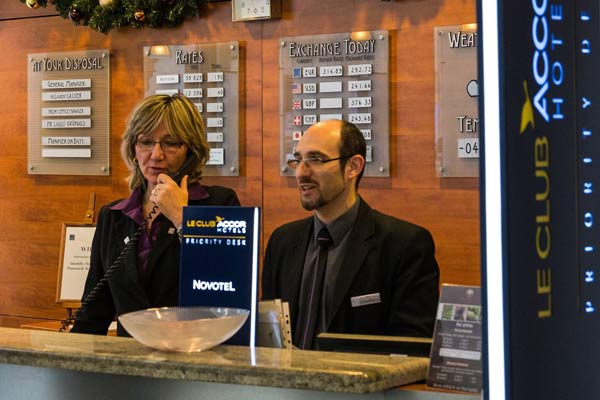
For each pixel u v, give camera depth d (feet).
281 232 10.58
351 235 10.00
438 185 15.10
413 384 6.34
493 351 3.48
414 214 15.28
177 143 10.35
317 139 9.99
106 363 6.67
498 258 3.46
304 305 10.08
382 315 9.87
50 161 18.30
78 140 18.01
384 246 9.96
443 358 6.18
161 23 17.01
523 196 3.52
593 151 3.94
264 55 16.34
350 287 9.83
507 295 3.45
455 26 14.82
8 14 18.67
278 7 16.14
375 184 15.56
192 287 7.61
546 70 3.65
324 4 15.80
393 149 15.38
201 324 6.69
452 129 14.88
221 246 7.53
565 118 3.75
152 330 6.70
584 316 3.84
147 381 7.09
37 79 18.35
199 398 6.86
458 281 14.99
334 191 9.93
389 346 7.12
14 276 18.80
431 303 9.82
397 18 15.29
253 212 7.45
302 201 10.01
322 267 10.01
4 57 18.74
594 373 3.91
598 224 3.94
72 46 18.07
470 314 6.18
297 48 15.94
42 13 18.31
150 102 10.36
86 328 10.64
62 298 16.33
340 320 9.82
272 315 7.48
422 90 15.15
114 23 17.06
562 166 3.74
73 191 18.22
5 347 7.16
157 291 10.21
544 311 3.61
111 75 17.72
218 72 16.69
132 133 10.40
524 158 3.53
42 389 7.55
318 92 15.79
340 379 5.84
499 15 3.45
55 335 7.82
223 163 16.66
